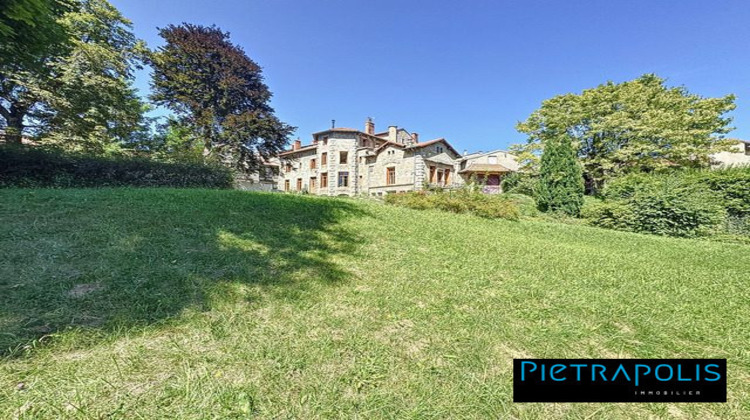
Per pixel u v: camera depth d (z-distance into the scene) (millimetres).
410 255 4496
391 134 27703
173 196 6387
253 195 7836
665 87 19297
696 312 3031
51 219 4004
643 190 11086
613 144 17734
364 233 5535
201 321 2186
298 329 2225
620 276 4211
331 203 8188
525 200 15219
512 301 3045
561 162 13438
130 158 10711
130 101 15508
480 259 4594
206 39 19078
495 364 1996
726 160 23125
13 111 11617
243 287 2787
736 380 1952
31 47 6195
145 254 3221
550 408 1646
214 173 12828
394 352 2051
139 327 2027
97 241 3422
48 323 1954
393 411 1544
